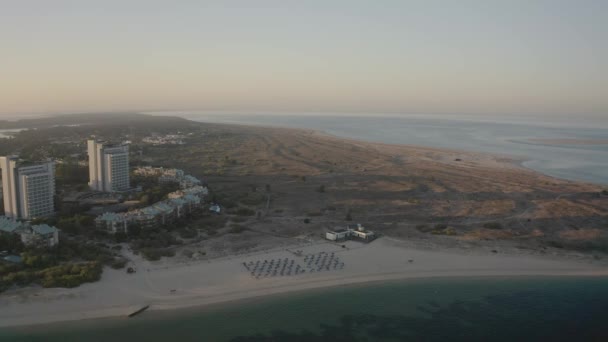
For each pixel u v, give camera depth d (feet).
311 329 401.29
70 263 508.53
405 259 559.38
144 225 629.51
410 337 393.50
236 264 530.27
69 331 385.09
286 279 495.41
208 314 420.36
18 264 491.72
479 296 469.57
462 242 624.59
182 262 529.45
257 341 380.99
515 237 647.56
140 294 450.30
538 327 414.41
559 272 530.27
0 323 390.63
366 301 453.99
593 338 399.44
